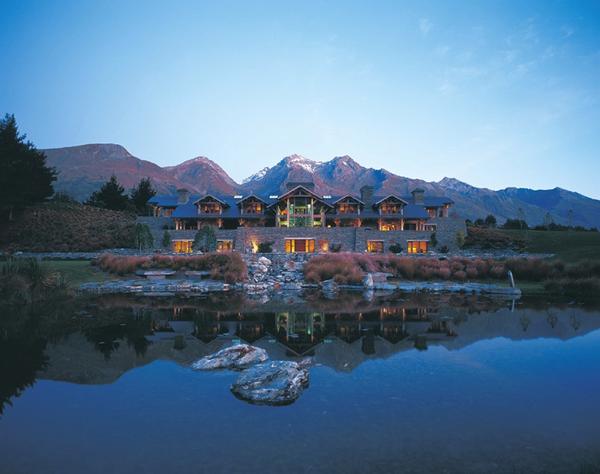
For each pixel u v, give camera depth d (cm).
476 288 3084
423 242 5466
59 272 3014
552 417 770
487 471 580
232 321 1880
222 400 866
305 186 6562
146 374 1055
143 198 8525
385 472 576
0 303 2208
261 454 629
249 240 5491
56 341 1427
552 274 3391
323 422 750
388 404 836
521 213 8450
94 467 592
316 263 3775
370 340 1468
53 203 6669
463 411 798
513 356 1219
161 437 691
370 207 6625
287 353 1281
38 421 758
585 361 1158
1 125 5684
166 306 2348
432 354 1252
